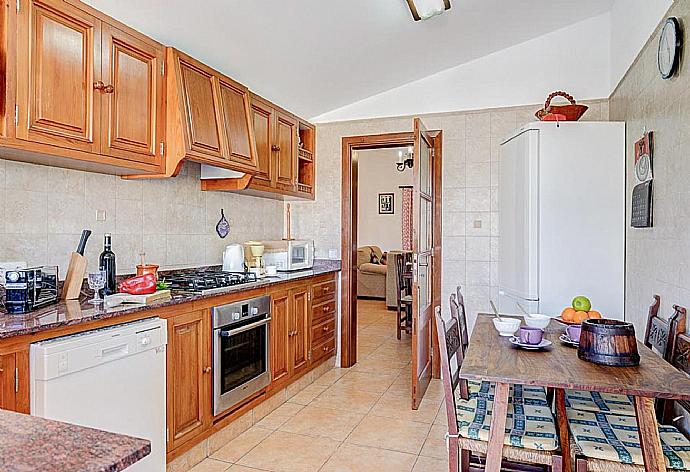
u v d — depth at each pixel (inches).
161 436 92.0
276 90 154.8
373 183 410.3
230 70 133.8
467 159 169.5
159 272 128.3
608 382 62.3
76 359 74.4
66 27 85.3
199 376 105.5
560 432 73.2
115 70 95.5
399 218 402.6
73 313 81.2
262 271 150.9
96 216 110.4
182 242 137.4
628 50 128.6
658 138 102.8
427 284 162.6
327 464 106.2
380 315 297.7
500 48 160.2
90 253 109.0
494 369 68.4
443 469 104.0
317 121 186.7
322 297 171.6
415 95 172.2
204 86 119.6
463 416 81.0
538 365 70.4
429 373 167.3
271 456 109.9
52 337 73.5
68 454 29.3
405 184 400.5
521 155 136.6
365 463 106.7
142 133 102.7
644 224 109.8
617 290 128.6
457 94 167.2
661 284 100.0
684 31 87.9
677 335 83.1
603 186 129.3
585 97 153.3
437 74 169.5
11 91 76.1
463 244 169.3
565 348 81.1
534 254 130.8
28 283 82.4
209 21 108.7
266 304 132.8
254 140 139.5
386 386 161.2
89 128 89.9
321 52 136.3
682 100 88.6
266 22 114.4
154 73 106.0
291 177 168.9
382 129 180.7
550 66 157.0
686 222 86.0
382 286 362.6
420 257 147.1
